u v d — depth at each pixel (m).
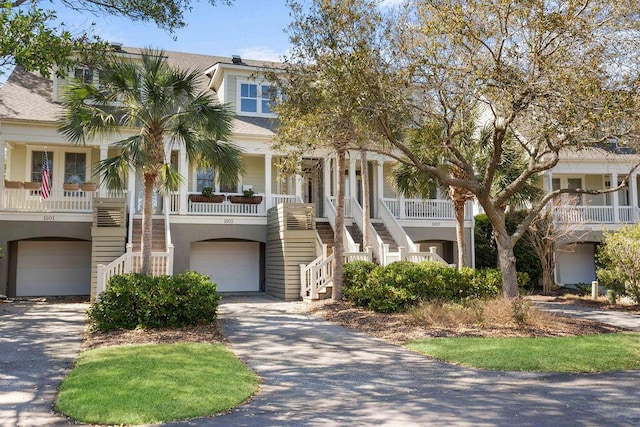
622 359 8.85
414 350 9.68
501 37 11.05
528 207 22.72
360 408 6.24
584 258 26.38
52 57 10.02
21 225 17.83
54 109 19.00
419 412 6.04
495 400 6.56
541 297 20.14
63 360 8.74
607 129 11.03
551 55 10.52
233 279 21.78
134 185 18.69
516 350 9.30
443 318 12.11
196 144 12.58
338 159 15.68
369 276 14.60
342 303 15.15
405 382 7.50
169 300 11.59
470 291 14.61
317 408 6.25
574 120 10.44
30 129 18.25
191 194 19.48
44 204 18.05
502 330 11.30
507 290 12.89
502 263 13.04
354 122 12.45
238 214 19.92
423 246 24.36
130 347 9.52
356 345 10.15
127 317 11.48
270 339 10.70
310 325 12.45
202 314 12.00
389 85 11.80
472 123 16.33
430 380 7.62
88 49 12.01
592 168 24.12
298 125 12.18
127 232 17.92
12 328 11.87
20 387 7.12
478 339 10.35
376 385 7.33
